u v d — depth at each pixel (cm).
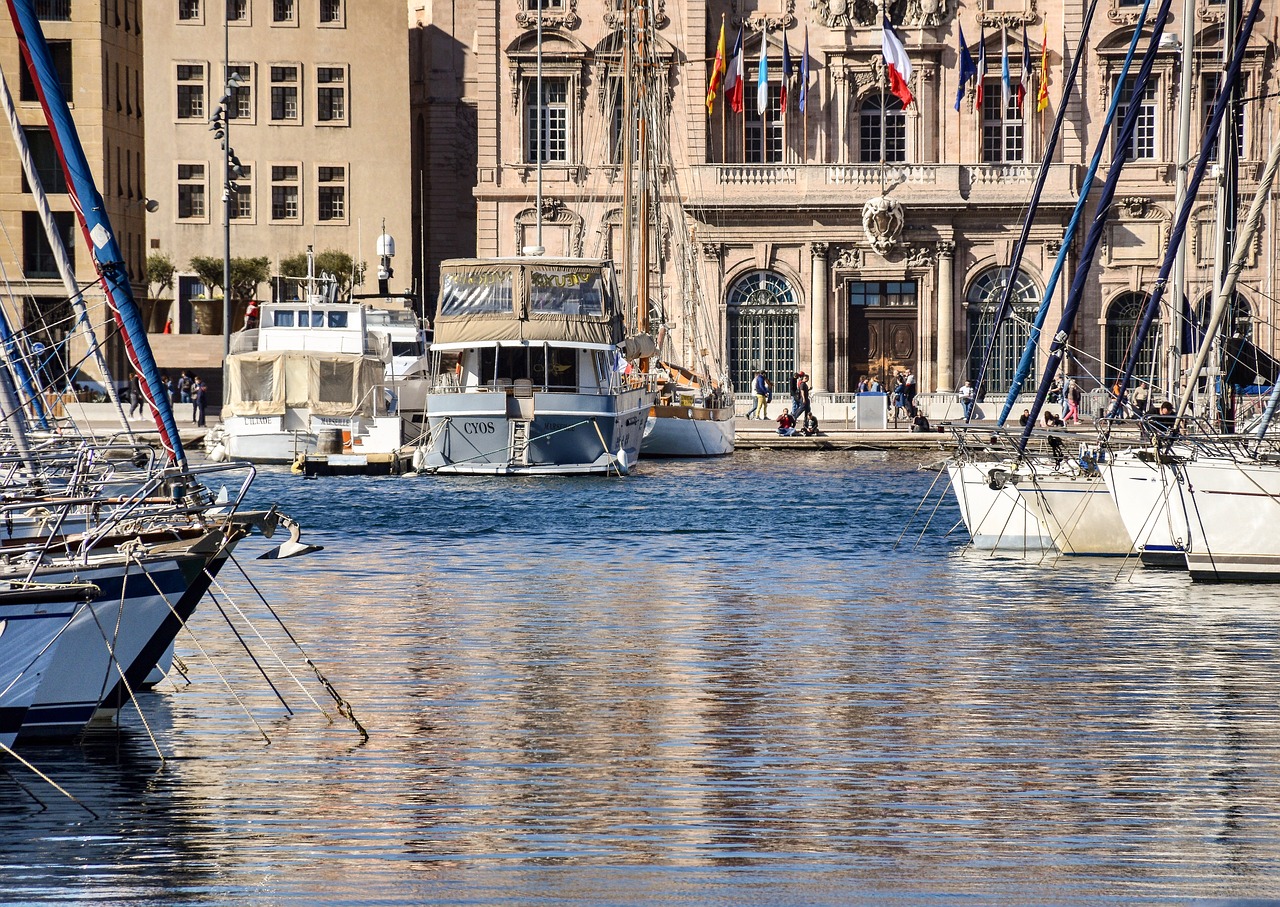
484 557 13100
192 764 6362
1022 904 4866
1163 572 11838
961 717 7206
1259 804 5875
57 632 6406
